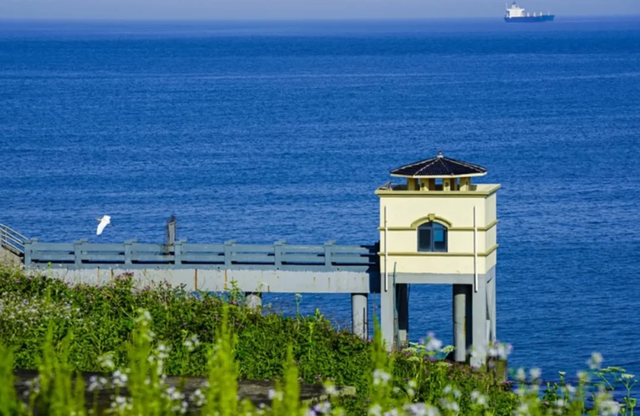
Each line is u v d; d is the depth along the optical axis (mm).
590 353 118438
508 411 67875
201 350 75750
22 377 46281
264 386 47781
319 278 105062
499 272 157750
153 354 61438
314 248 106250
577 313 135250
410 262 100750
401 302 108562
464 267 100125
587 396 69062
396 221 100750
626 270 157875
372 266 105438
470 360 98312
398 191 100188
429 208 100125
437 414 40031
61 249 108125
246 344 79375
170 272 106188
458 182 101875
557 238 181375
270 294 139500
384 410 36219
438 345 61750
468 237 99875
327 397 46312
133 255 107812
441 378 68438
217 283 106000
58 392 33500
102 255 108125
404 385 63719
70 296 92438
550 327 129000
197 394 40812
